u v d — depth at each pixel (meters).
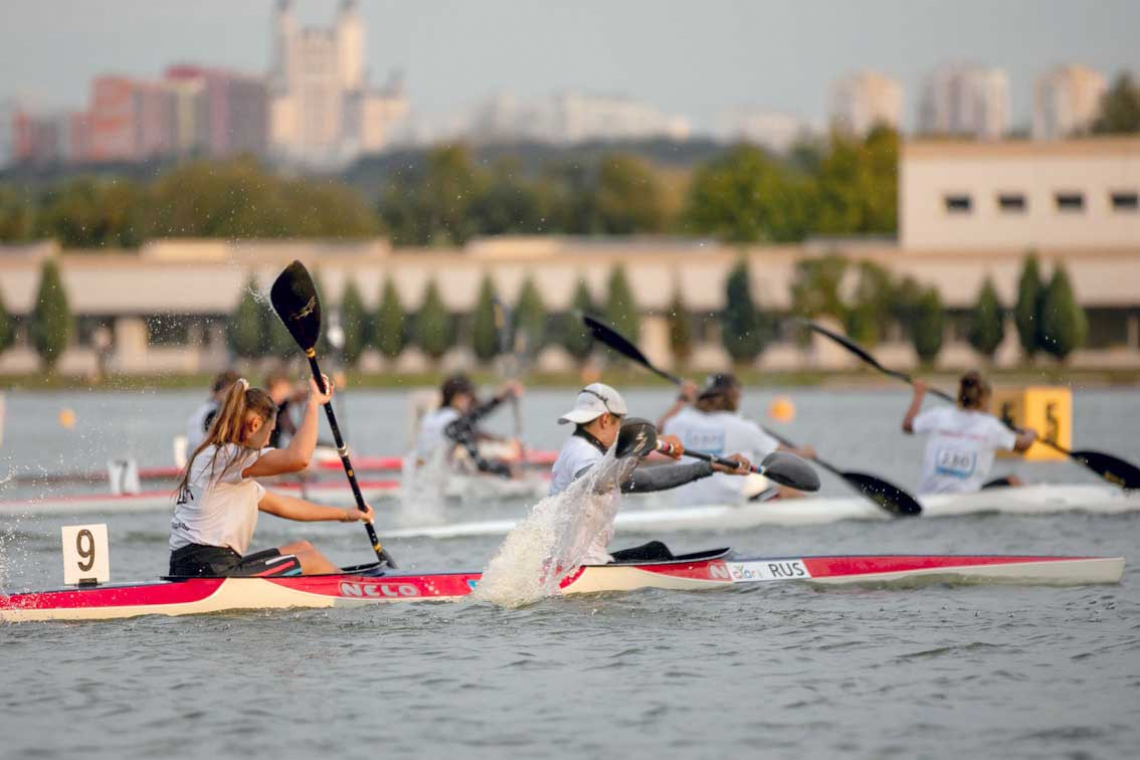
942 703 25.88
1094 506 53.50
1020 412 73.44
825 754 23.14
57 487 69.75
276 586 33.84
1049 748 23.30
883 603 34.78
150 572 42.66
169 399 168.00
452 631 31.78
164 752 23.45
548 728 24.56
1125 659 28.91
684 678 27.67
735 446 51.03
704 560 36.91
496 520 54.56
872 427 114.06
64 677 27.88
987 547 45.41
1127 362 198.88
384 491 63.19
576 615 33.41
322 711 25.61
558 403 159.12
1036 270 191.25
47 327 197.12
